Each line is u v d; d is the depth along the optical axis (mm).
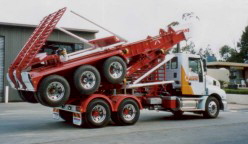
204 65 13609
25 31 23328
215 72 33156
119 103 10734
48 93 9336
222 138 8680
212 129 10328
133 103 11047
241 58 77312
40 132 9586
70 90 10227
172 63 13141
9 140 8258
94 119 10312
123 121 10828
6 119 13102
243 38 77312
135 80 11805
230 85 31078
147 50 12047
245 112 17062
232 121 12617
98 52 10547
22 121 12414
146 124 11547
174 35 12922
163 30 12719
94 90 10086
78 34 24234
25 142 7980
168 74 13234
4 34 22547
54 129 10195
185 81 12906
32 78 9109
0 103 21734
